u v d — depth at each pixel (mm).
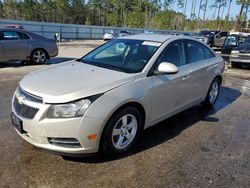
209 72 5215
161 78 3928
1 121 4512
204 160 3549
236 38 15984
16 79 7770
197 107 5723
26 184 2910
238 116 5301
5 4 64750
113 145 3404
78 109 3039
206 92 5355
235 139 4234
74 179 3025
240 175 3246
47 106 3039
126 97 3361
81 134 3068
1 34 9617
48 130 3045
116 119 3332
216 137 4273
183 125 4695
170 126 4625
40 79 3502
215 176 3205
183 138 4176
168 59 4215
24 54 10234
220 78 5816
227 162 3527
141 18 74062
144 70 3775
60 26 33562
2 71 9000
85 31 36844
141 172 3217
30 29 30484
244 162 3545
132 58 4078
